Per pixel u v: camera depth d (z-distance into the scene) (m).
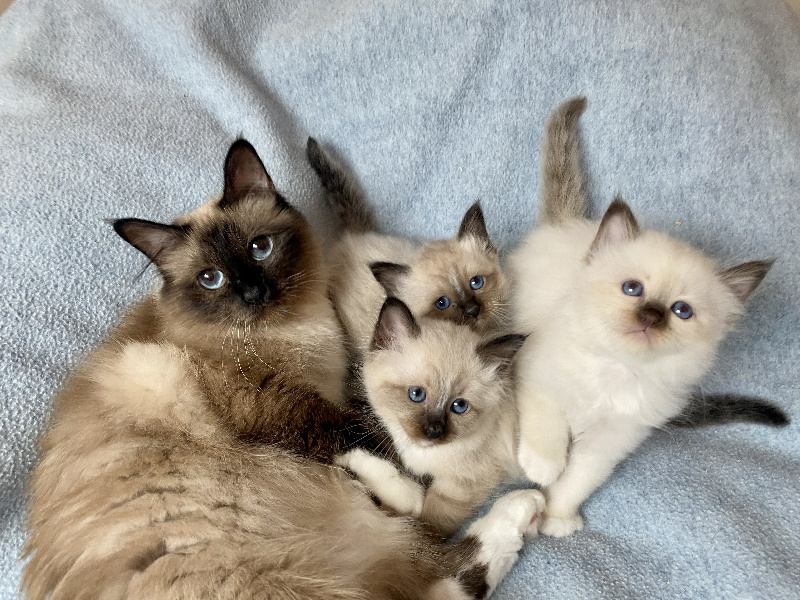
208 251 0.36
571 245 0.39
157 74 0.46
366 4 0.44
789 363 0.40
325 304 0.40
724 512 0.35
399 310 0.36
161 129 0.44
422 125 0.46
